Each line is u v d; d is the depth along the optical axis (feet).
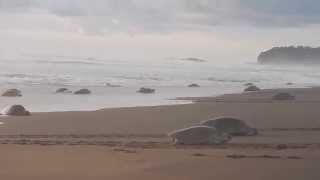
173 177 56.65
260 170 60.59
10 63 294.46
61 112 129.80
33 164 64.18
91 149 77.00
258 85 257.55
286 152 74.69
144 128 105.91
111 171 59.72
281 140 89.61
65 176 56.95
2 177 56.24
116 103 155.53
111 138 91.97
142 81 254.47
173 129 104.53
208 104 152.46
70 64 316.40
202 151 75.41
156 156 70.18
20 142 84.99
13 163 64.75
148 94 191.11
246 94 192.85
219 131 87.40
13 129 102.53
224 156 70.03
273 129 105.60
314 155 71.61
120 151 74.79
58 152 73.77
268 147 80.64
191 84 245.45
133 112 130.93
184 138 83.35
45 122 112.68
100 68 313.73
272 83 277.44
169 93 197.88
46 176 56.95
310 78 333.83
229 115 127.44
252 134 96.53
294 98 176.55
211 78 297.74
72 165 63.62
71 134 96.73
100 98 171.53
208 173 58.80
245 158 68.33
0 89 190.49
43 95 177.78
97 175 57.52
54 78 245.24
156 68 341.82
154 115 126.21
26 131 100.17
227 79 297.12
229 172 59.26
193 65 375.04
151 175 57.67
